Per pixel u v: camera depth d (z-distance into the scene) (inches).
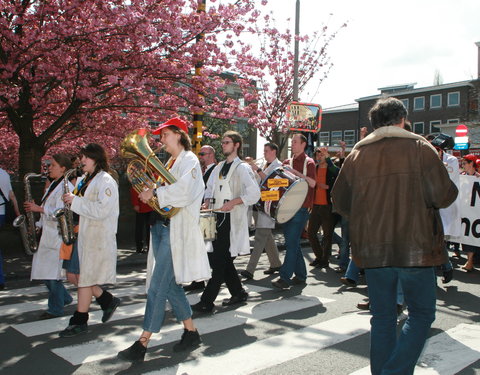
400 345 108.2
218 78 480.1
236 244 216.2
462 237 307.6
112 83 371.9
